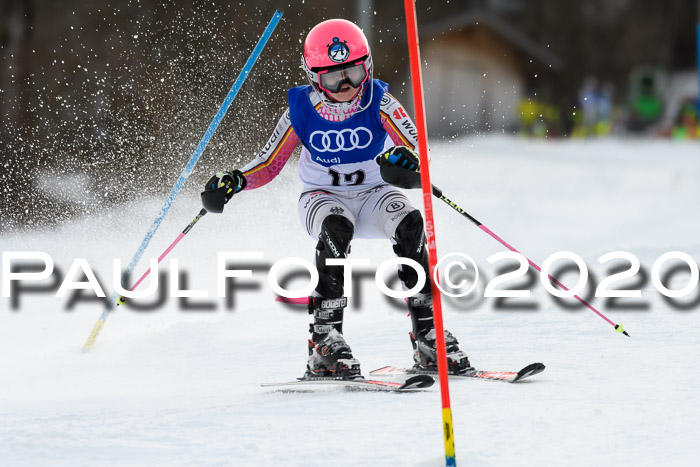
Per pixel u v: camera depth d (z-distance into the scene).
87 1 57.81
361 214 15.27
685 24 183.62
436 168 67.12
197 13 57.84
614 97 176.88
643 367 14.05
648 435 10.16
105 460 9.99
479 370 14.66
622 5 184.12
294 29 62.28
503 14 173.62
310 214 14.86
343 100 14.21
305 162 15.52
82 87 53.91
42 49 56.03
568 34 175.00
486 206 48.84
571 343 16.53
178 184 18.44
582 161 82.12
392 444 10.20
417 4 127.19
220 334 19.81
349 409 12.22
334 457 9.77
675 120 134.50
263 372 16.06
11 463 10.02
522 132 123.25
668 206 48.97
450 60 126.94
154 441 10.74
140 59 54.72
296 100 14.74
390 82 105.88
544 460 9.40
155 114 47.16
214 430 11.19
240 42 57.38
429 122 126.31
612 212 46.81
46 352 19.19
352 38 13.93
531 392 12.74
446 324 19.02
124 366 17.36
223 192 14.97
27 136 51.22
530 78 136.00
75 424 11.89
